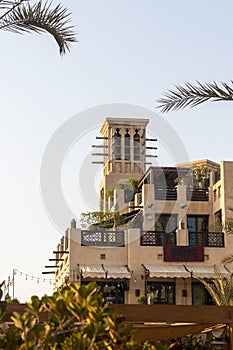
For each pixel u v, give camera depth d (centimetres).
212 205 4831
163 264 4422
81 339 714
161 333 1302
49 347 736
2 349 735
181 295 4372
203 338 1748
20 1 1505
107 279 4362
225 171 4703
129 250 4362
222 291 3894
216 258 4488
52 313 753
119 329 741
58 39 1545
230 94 1616
